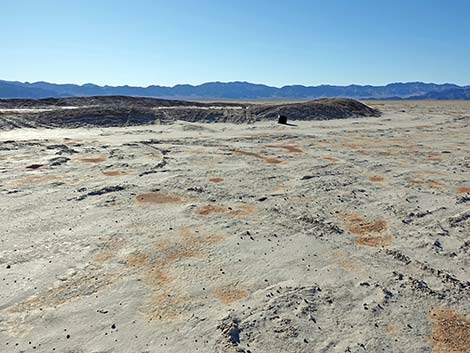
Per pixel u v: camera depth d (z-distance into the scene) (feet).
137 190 39.09
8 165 48.70
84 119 93.71
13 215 31.50
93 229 29.17
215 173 46.75
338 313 19.71
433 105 197.36
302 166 51.34
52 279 22.17
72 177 43.65
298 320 19.01
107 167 48.70
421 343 17.62
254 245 27.17
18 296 20.44
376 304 20.47
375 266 24.64
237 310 19.65
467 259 25.77
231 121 106.52
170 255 25.39
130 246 26.50
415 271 24.08
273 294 21.18
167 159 53.98
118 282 22.03
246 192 39.24
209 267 23.98
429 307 20.36
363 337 17.94
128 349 16.89
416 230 30.35
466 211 34.47
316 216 32.83
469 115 133.39
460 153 61.98
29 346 16.84
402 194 39.42
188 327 18.35
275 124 101.81
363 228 30.71
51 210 32.89
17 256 24.68
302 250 26.61
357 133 86.22
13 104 124.98
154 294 20.98
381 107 167.63
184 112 109.29
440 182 44.32
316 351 17.03
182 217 32.09
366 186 42.27
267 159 55.93
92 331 17.94
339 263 24.97
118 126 92.73
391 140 76.13
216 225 30.53
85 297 20.54
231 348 17.01
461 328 18.72
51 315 18.97
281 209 34.45
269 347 17.24
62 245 26.40
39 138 72.02
